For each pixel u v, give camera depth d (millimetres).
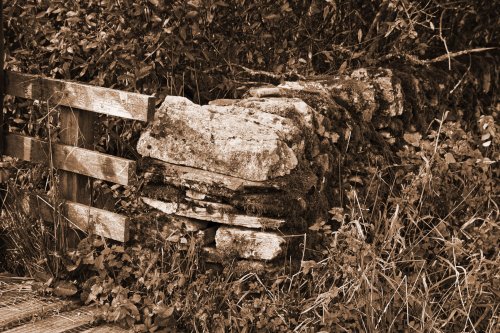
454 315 4566
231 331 4160
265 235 4258
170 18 4934
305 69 5801
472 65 6867
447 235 4949
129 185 4422
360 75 5438
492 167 5980
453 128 5535
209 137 4363
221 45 5355
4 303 4465
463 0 6480
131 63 5016
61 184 4730
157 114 4488
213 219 4340
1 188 5004
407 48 6273
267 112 4586
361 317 4172
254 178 4270
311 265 4191
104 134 5102
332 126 4828
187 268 4367
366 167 5016
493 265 4645
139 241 4559
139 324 4289
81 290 4652
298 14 5754
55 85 4629
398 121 5434
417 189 5105
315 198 4512
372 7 6227
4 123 4992
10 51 5391
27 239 4871
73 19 4945
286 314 4188
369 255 4328
